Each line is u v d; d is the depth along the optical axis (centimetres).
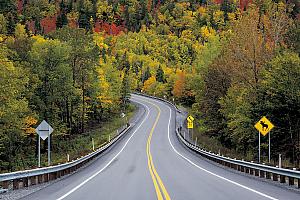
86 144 5916
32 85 4947
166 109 10625
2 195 1589
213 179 2091
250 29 4269
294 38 4275
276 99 3441
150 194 1496
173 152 4788
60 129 5531
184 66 18450
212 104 5709
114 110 9975
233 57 4550
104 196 1464
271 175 2350
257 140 3866
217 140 6009
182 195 1455
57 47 5266
